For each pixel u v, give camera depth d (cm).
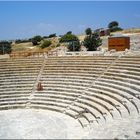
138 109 2103
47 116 2675
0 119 2612
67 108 2800
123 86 2759
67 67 3566
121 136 1521
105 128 1759
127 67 3102
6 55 4481
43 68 3641
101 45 5634
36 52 4447
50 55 4044
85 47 5338
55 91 3166
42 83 3359
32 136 2127
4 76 3525
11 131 2259
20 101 3058
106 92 2764
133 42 5297
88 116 2428
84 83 3153
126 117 1981
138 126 1733
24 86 3331
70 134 2144
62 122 2473
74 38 7144
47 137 2095
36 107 2964
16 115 2736
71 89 3105
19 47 7712
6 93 3200
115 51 4062
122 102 2361
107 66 3312
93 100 2722
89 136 1670
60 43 7150
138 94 2428
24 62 3800
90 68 3391
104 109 2439
